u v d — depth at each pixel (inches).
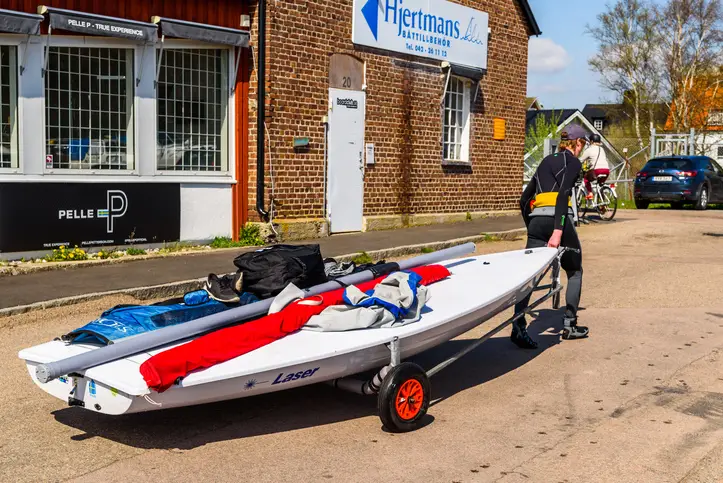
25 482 164.4
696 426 199.8
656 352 270.4
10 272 364.2
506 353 271.4
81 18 393.1
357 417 207.5
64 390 182.4
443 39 613.0
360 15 537.6
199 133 466.9
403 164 587.8
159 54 437.7
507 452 182.5
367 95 551.5
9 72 386.6
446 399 223.0
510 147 704.4
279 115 489.7
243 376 174.7
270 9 476.7
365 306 203.5
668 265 439.8
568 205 279.4
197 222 464.4
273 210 490.6
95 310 315.9
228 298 210.4
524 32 710.5
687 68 1812.3
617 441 189.3
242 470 171.3
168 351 172.7
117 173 426.9
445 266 271.0
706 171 868.6
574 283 289.1
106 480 165.5
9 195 383.6
